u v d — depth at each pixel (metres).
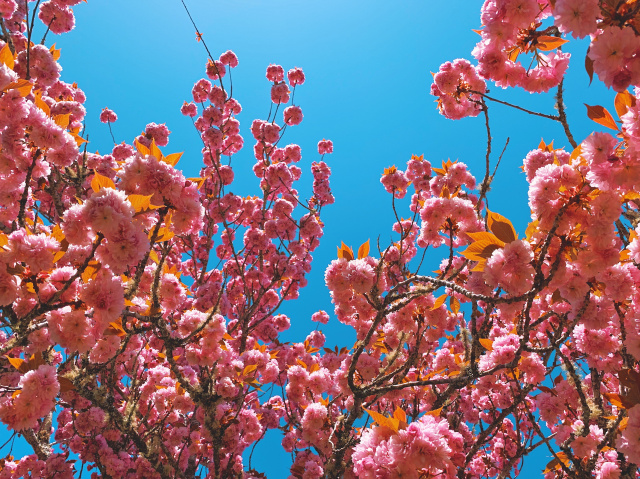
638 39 1.73
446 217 3.79
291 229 9.99
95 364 3.77
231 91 8.28
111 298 2.70
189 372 5.77
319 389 5.05
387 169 7.75
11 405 2.68
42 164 3.31
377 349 5.64
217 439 4.30
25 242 2.65
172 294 4.01
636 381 2.40
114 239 2.46
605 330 3.25
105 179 2.64
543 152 3.98
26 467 5.47
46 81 6.04
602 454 3.25
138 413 5.58
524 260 2.29
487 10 2.36
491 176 4.19
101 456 5.38
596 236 2.15
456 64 4.04
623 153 2.00
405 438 2.20
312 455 5.63
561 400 3.86
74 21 7.19
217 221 10.06
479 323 4.75
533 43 2.50
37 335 3.58
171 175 2.90
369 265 3.53
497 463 6.21
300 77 11.16
